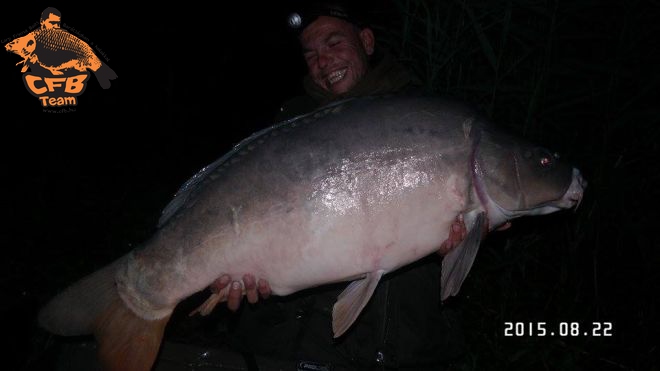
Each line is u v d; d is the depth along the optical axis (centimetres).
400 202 89
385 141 90
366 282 91
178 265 90
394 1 164
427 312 106
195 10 450
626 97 162
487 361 137
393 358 103
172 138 358
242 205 89
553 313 151
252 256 90
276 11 445
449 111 93
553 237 167
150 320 93
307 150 90
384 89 112
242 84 450
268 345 109
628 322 147
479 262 162
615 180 152
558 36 156
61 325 92
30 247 202
